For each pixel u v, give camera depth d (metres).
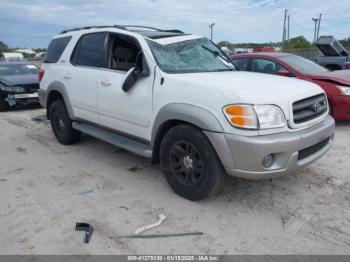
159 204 3.45
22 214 3.31
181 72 3.70
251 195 3.61
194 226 3.03
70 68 5.05
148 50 3.77
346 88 6.03
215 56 4.38
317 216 3.15
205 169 3.21
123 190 3.81
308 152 3.27
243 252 2.65
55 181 4.12
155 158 3.83
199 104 3.15
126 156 5.00
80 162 4.79
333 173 4.13
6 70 10.52
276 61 6.87
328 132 3.47
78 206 3.45
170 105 3.38
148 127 3.75
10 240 2.88
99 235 2.92
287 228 2.97
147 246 2.75
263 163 2.94
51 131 6.73
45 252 2.70
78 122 5.24
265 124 2.93
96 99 4.49
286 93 3.15
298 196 3.56
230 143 2.94
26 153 5.30
